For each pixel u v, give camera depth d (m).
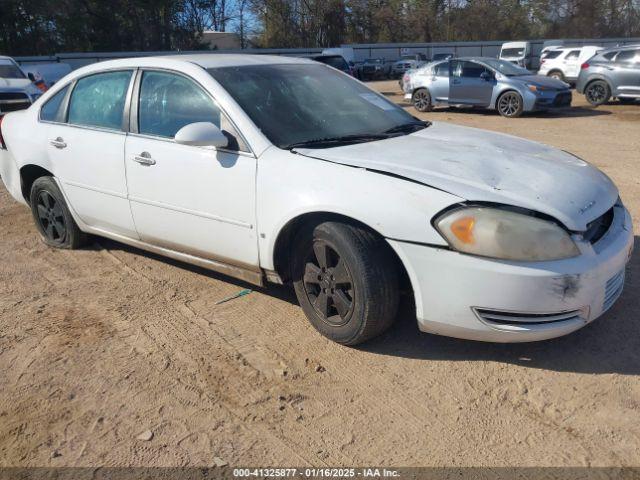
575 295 2.82
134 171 4.06
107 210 4.41
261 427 2.74
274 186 3.32
